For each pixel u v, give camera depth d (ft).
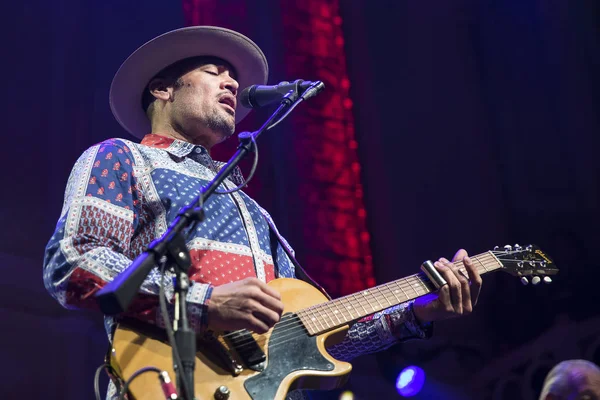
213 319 7.84
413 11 27.89
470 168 26.11
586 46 26.63
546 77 26.55
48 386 18.01
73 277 7.88
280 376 8.09
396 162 26.40
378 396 22.84
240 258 9.16
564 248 24.97
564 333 23.85
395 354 23.63
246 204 10.03
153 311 7.91
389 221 25.68
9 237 18.84
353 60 27.50
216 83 11.28
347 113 26.78
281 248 10.19
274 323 7.95
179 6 23.72
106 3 22.26
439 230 25.64
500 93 26.73
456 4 27.68
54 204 19.88
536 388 23.49
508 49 27.04
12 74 20.29
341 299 9.29
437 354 23.90
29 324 18.29
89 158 9.16
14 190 19.39
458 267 10.08
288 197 24.29
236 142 23.81
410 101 27.07
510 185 25.77
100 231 8.46
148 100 11.67
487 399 23.56
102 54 21.77
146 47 11.21
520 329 24.34
